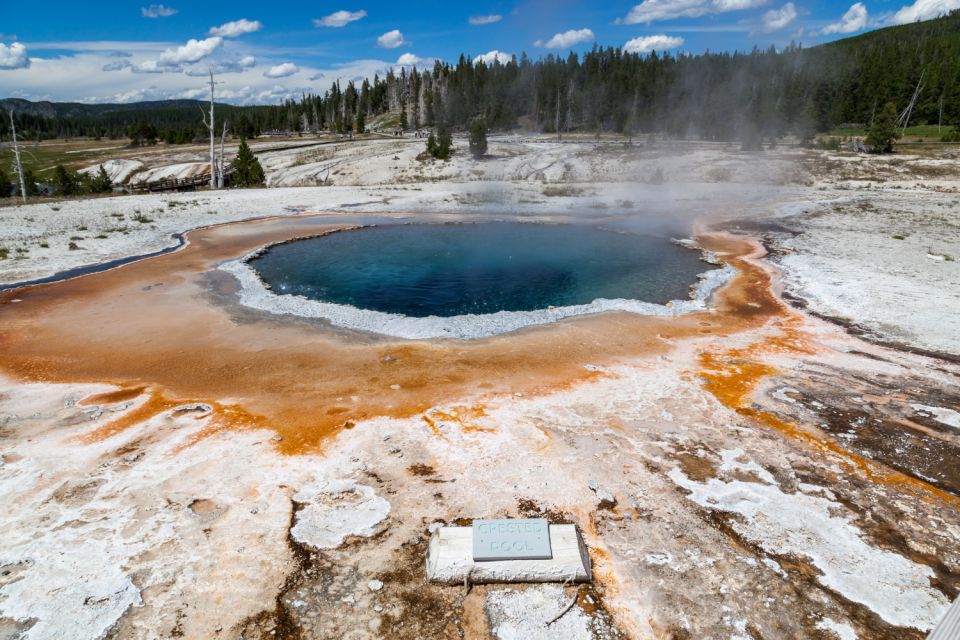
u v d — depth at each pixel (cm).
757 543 405
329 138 6166
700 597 359
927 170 3139
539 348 783
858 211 2109
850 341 809
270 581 370
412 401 617
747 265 1298
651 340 817
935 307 938
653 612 349
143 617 340
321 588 365
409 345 793
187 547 397
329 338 820
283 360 734
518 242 1608
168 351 766
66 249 1376
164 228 1717
